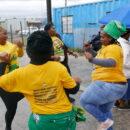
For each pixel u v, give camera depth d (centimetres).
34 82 354
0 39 573
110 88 516
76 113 373
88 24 1872
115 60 492
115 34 507
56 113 354
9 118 586
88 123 664
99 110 529
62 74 354
